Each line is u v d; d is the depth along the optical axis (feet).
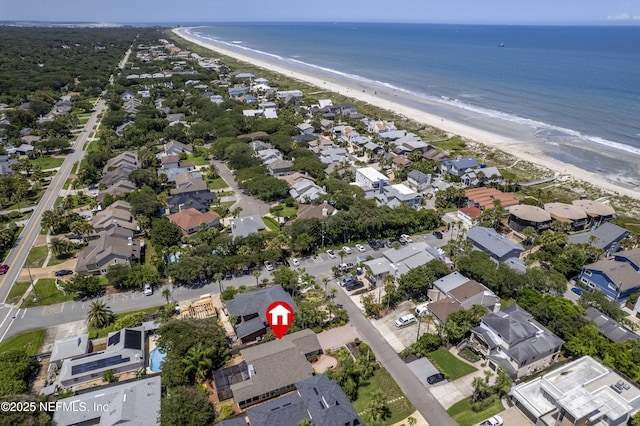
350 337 233.76
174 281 285.02
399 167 477.77
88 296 270.46
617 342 221.05
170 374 194.59
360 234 336.70
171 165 487.20
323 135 615.98
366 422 179.83
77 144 583.58
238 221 349.00
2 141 564.71
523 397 182.91
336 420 167.63
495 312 228.63
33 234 350.43
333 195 390.21
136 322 239.30
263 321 235.61
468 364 214.69
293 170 468.34
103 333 238.48
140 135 581.94
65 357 214.07
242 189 437.99
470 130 651.66
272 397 194.18
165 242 324.80
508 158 531.91
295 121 644.69
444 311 239.91
